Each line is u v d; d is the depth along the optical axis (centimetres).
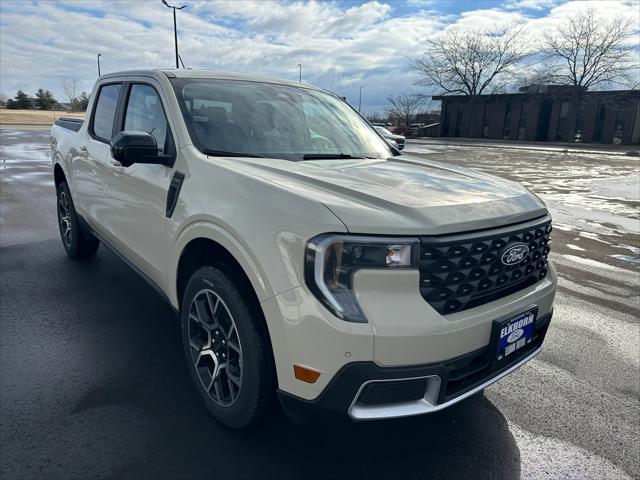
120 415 257
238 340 224
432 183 247
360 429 256
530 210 242
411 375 192
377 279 190
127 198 324
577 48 4472
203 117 291
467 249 204
